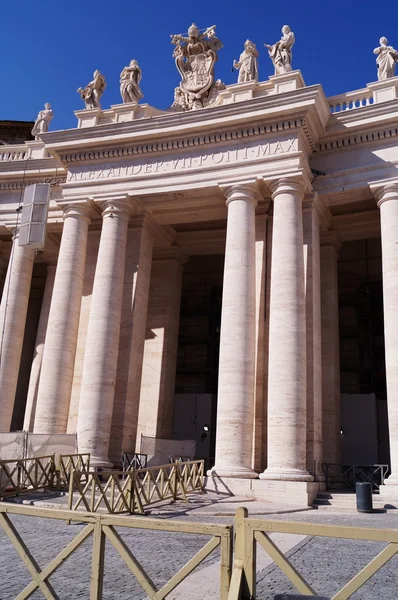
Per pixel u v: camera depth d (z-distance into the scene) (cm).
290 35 2406
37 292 3506
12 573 733
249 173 2205
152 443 2200
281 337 1961
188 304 3691
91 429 2108
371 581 747
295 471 1819
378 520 1401
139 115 2550
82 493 1340
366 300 3478
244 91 2370
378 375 3534
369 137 2241
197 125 2286
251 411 1967
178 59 2620
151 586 468
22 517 1309
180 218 2606
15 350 2611
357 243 3381
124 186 2405
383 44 2386
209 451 3194
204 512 1373
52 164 2759
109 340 2227
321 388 2186
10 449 1811
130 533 1105
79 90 2686
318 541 1059
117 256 2344
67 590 657
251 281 2103
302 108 2122
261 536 466
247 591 455
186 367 3741
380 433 3031
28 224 2464
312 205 2252
